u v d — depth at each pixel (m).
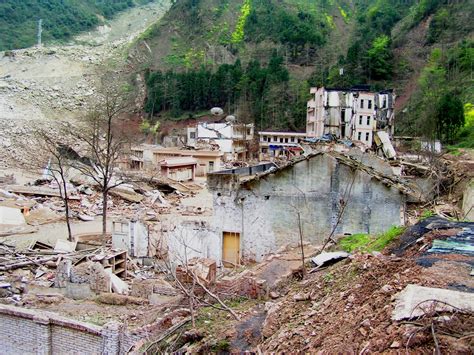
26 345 12.06
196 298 9.80
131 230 23.22
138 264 22.16
